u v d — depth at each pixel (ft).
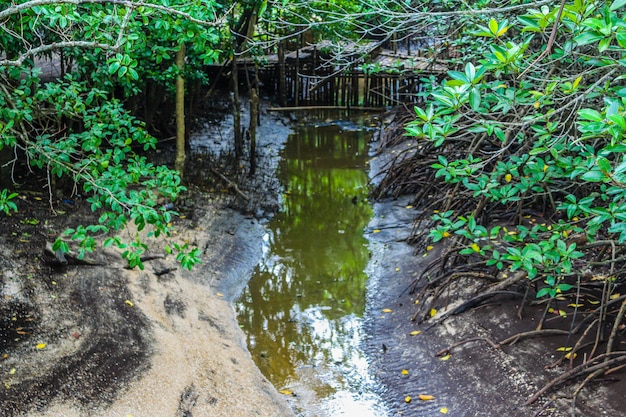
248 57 62.64
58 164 19.56
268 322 25.39
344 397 20.85
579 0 12.13
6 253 24.97
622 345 19.57
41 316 22.03
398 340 23.84
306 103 61.93
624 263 21.74
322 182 41.98
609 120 10.68
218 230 32.53
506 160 28.99
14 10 13.91
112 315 22.77
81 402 18.28
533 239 23.62
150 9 16.84
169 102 44.83
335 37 38.45
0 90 21.81
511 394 19.52
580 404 18.25
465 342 22.26
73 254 25.38
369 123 56.85
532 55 17.95
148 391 19.29
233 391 20.33
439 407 20.03
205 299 26.30
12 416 17.22
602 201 24.30
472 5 27.63
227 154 45.42
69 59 35.50
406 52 62.28
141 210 18.39
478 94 13.02
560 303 22.52
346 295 27.50
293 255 31.27
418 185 37.01
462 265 26.11
